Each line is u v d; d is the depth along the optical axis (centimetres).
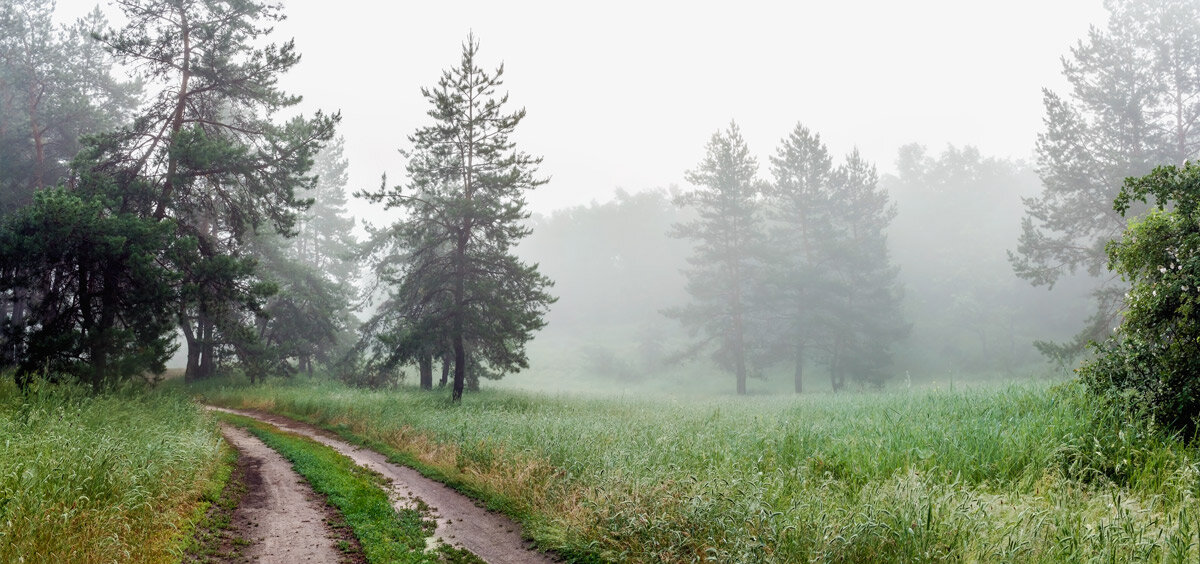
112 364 1759
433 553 784
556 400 2630
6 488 656
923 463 827
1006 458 859
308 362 4188
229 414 2428
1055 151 3111
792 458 967
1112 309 2883
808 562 596
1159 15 3061
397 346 2508
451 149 2512
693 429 1311
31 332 1706
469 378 3394
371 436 1759
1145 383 992
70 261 1764
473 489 1105
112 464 791
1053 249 3184
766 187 4816
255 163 2116
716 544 658
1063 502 675
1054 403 1156
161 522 756
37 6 3222
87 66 3412
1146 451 831
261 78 2181
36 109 3092
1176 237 955
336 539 843
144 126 2058
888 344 4597
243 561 735
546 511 893
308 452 1538
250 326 2145
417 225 2538
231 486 1118
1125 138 3005
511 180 2417
